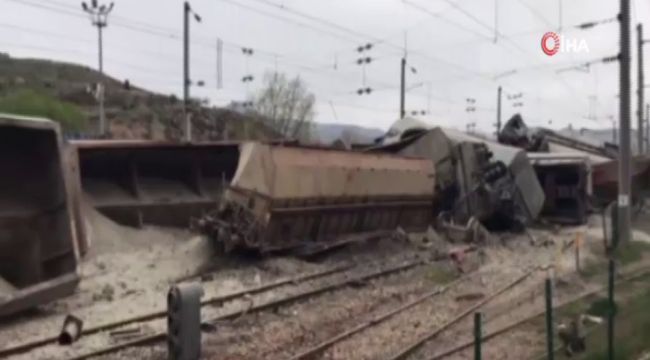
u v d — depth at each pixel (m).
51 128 13.29
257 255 18.80
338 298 15.37
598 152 50.06
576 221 36.22
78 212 17.56
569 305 14.56
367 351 10.84
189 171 23.97
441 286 17.14
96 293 14.45
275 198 18.67
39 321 12.11
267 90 85.19
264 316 13.26
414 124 30.75
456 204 28.20
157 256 18.77
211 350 10.70
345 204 21.81
